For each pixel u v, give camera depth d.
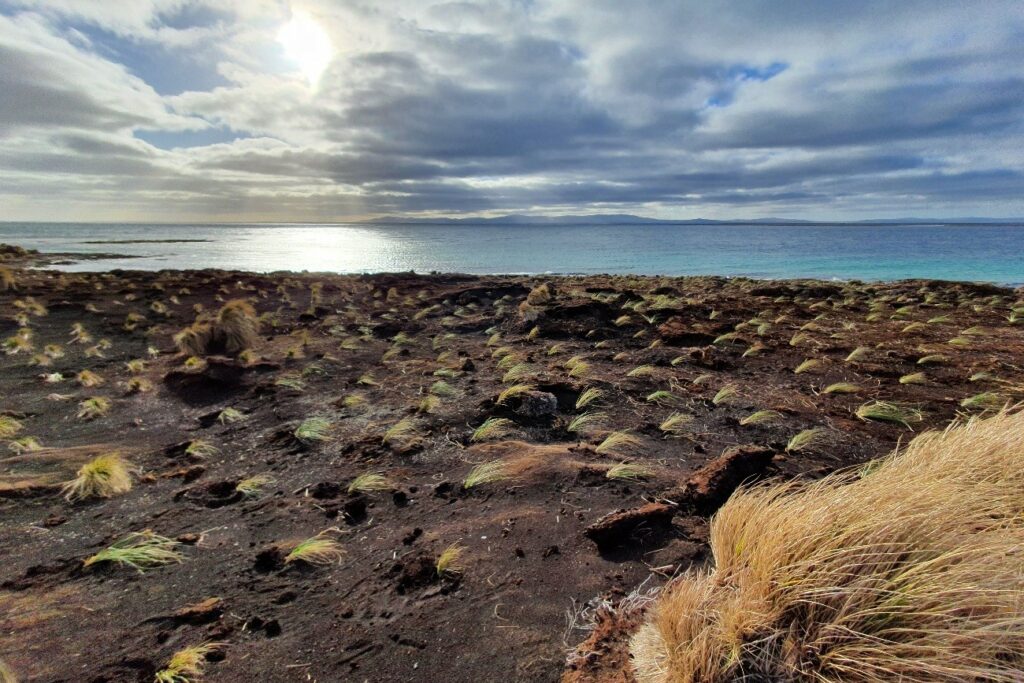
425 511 4.49
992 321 13.91
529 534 3.99
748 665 2.19
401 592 3.38
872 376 8.46
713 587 2.59
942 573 2.20
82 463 5.58
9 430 6.49
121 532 4.27
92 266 35.72
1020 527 2.73
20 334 12.12
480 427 6.37
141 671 2.74
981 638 2.03
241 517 4.51
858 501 2.70
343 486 5.04
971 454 3.66
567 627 2.94
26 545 4.06
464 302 17.34
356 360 10.20
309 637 2.99
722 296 19.28
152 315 15.26
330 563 3.76
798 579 2.35
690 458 5.44
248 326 11.72
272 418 7.08
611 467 5.08
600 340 11.41
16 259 37.91
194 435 6.57
